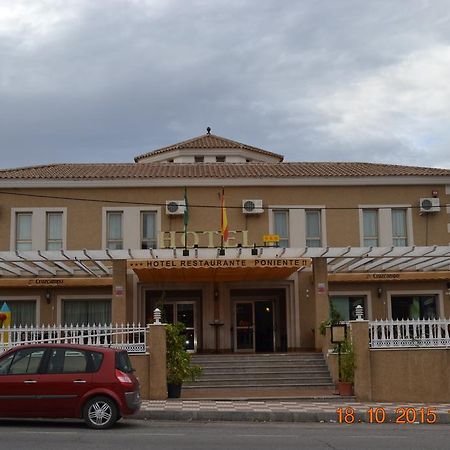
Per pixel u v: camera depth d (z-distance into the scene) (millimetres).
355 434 12438
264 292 27203
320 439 11664
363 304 26875
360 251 22219
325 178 26719
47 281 25562
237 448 10523
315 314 24312
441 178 27000
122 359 13164
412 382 17953
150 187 26500
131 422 14039
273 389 20016
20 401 12562
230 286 26438
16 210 26094
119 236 26359
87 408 12594
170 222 26312
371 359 18062
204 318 26203
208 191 26547
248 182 26562
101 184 26375
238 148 34719
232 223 26391
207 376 20750
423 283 26797
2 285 25406
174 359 18062
